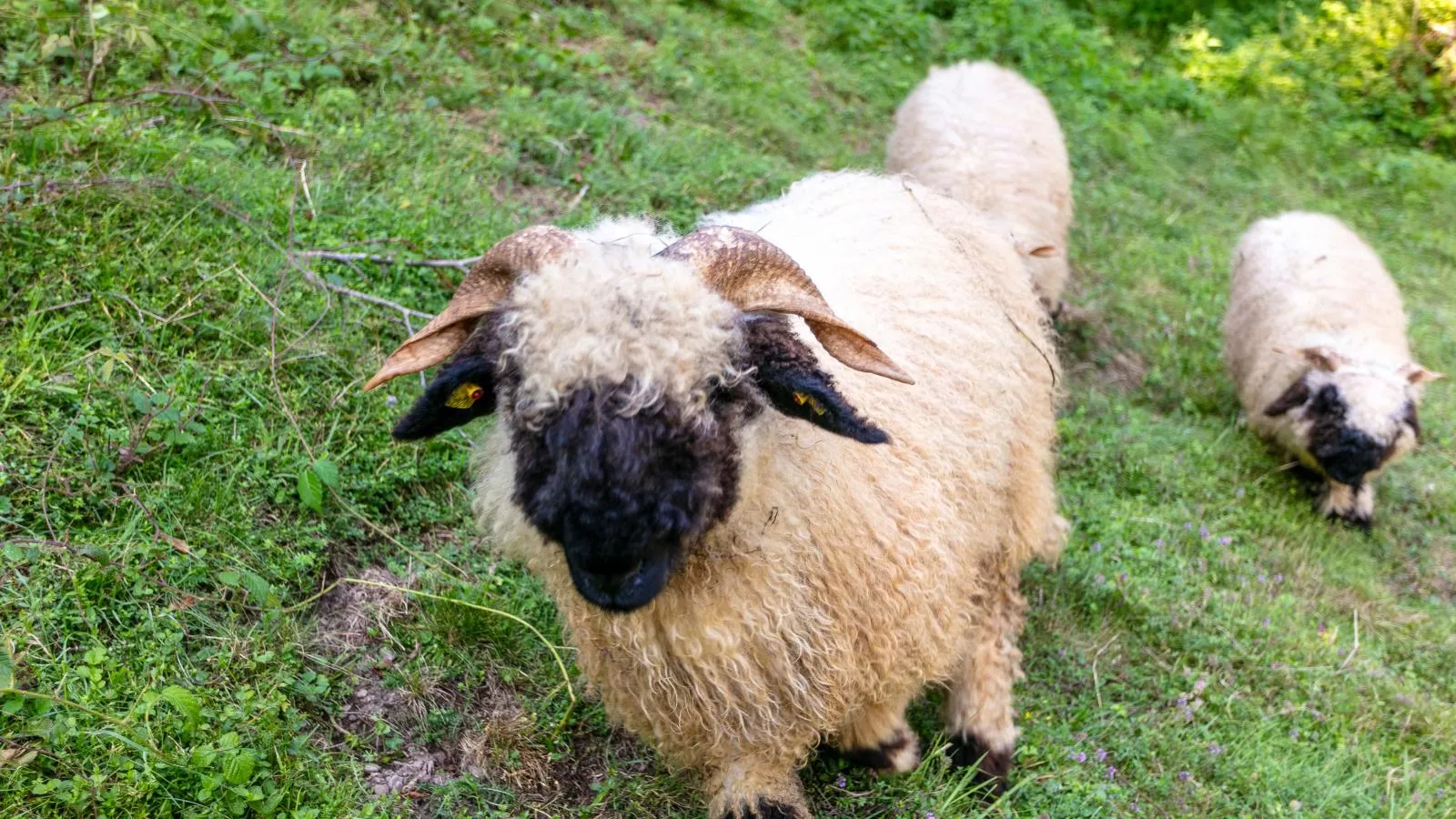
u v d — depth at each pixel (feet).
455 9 11.25
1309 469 10.70
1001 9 17.07
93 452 6.20
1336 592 8.66
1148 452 9.50
